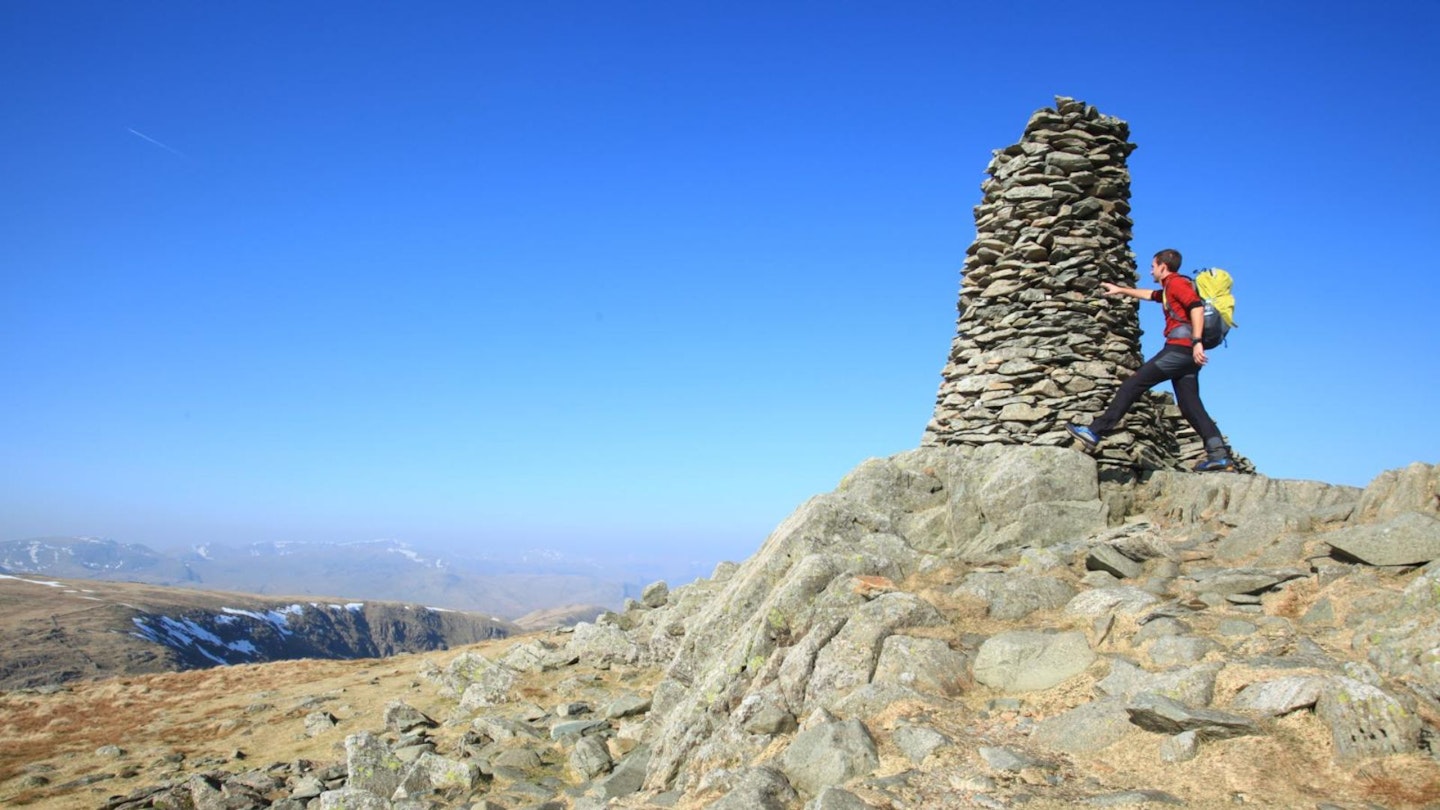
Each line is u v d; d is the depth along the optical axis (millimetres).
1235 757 7160
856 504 15531
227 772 19188
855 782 8008
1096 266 17594
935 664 9859
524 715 17172
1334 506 12500
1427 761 6656
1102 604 10648
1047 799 7141
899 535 15086
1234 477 14570
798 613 11672
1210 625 9742
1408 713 6938
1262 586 10547
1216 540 13180
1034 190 18094
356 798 14250
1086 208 17906
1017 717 8805
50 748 23688
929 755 8195
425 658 30125
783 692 10461
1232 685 8086
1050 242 17984
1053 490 15570
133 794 18109
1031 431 17016
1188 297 14555
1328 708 7270
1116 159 18562
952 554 15750
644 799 10086
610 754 13781
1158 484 15875
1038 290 17734
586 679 18781
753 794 8164
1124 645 9781
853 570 12336
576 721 15492
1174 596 11000
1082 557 13398
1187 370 14898
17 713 28781
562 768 14117
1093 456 16422
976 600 11523
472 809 12609
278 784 17719
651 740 13070
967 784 7566
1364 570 10047
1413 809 6266
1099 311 17578
